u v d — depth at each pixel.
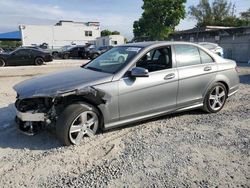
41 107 4.28
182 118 5.65
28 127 4.44
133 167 3.68
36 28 53.25
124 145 4.35
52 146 4.33
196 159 3.88
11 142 4.50
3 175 3.51
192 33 33.41
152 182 3.32
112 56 5.22
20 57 20.06
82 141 4.39
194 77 5.40
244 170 3.60
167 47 5.22
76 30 56.81
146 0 39.66
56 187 3.25
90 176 3.47
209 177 3.43
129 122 4.77
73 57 31.58
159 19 39.66
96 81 4.38
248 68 16.55
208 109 5.86
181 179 3.39
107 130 4.91
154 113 5.00
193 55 5.55
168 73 5.04
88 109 4.32
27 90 4.27
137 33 44.28
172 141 4.49
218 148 4.23
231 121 5.48
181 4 38.97
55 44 55.19
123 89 4.53
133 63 4.75
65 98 4.26
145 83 4.75
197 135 4.74
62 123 4.14
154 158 3.91
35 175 3.51
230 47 26.89
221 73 5.89
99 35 59.47
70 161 3.85
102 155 4.02
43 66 19.61
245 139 4.57
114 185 3.27
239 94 8.06
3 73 14.27
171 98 5.14
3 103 6.99
